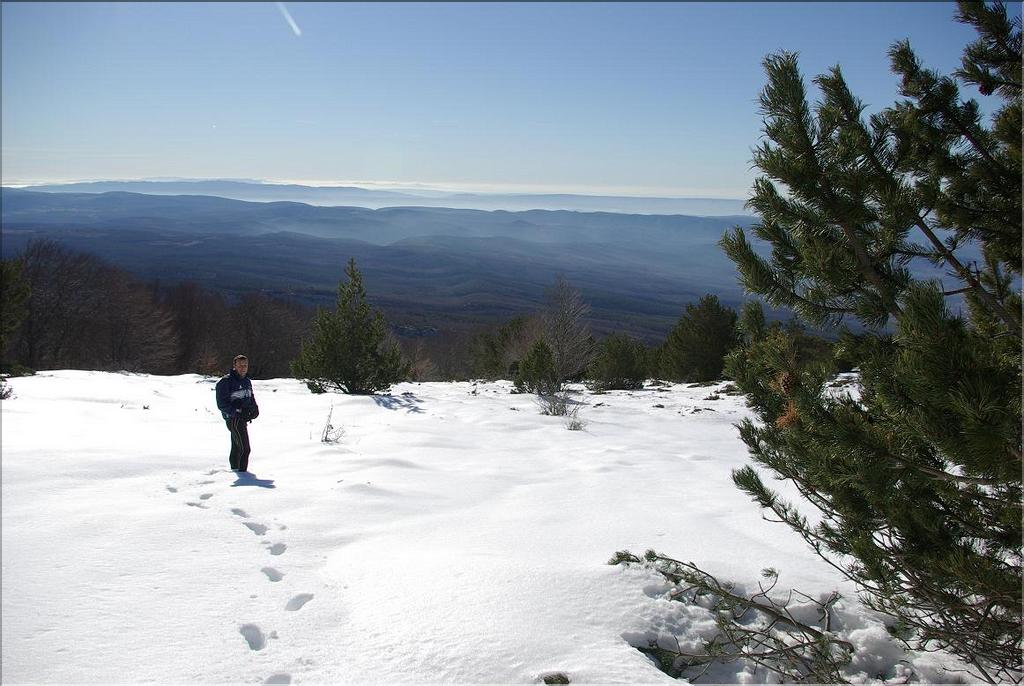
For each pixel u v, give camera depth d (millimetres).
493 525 6438
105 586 4332
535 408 17984
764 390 4004
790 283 3627
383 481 8367
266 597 4301
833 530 3959
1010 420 2287
